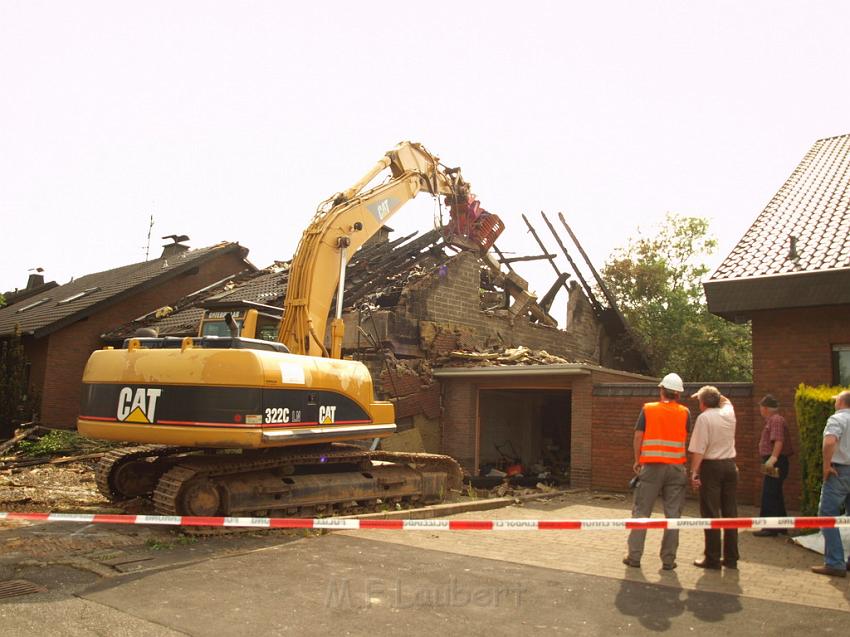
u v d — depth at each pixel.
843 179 12.90
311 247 10.19
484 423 16.64
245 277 23.53
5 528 7.32
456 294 17.66
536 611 4.93
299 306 9.83
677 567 6.38
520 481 14.48
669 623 4.73
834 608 5.14
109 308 21.17
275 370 7.65
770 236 11.47
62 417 19.78
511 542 7.32
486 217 18.66
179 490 7.35
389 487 9.84
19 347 18.95
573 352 22.42
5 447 15.08
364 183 11.94
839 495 6.23
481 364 15.91
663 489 6.45
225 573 5.69
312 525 5.43
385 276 17.64
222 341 7.92
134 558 6.10
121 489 9.17
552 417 19.36
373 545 7.00
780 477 8.17
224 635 4.26
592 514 9.95
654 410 6.48
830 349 10.11
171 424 7.34
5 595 4.91
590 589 5.54
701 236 30.56
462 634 4.41
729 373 28.03
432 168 14.70
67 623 4.37
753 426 11.08
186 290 23.36
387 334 15.20
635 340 24.16
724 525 5.42
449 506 9.70
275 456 8.48
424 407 15.47
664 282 29.91
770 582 5.89
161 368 7.54
